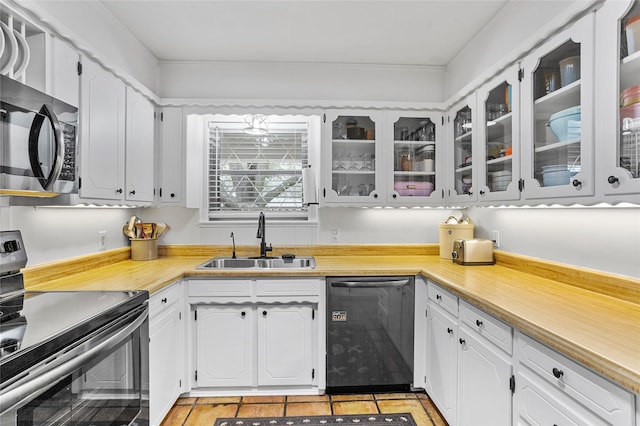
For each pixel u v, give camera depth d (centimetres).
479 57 235
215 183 300
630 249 150
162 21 219
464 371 176
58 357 107
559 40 149
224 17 215
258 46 253
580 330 114
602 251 163
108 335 132
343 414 211
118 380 142
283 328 231
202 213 294
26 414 95
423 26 226
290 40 244
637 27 116
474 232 275
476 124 221
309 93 282
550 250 196
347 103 267
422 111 271
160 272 217
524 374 130
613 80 123
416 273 231
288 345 231
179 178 262
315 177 277
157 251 277
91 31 193
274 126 301
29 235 176
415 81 288
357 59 275
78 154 167
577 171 141
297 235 293
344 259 277
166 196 261
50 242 190
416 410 216
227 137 300
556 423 114
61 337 109
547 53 157
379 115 269
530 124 168
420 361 234
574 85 142
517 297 157
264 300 228
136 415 154
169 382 205
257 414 212
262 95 280
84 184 171
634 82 118
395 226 298
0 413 87
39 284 178
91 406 125
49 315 127
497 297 157
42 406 102
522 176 174
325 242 294
